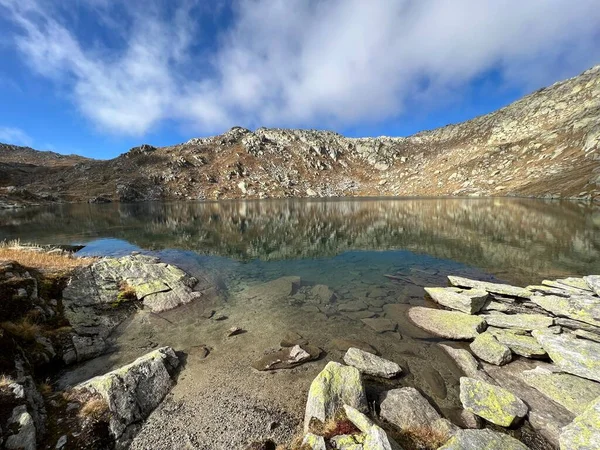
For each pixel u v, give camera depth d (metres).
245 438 7.44
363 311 15.27
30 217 60.19
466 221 45.84
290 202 108.12
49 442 6.70
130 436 7.46
